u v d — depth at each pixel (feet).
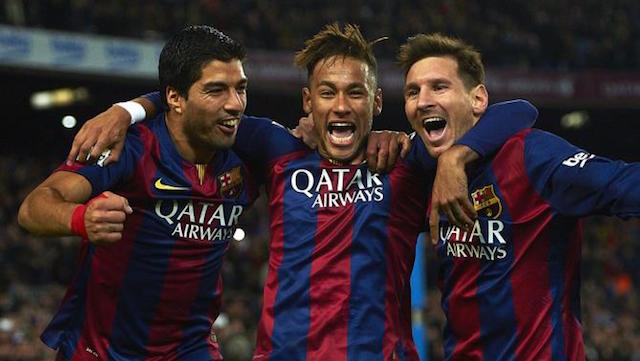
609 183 22.35
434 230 23.73
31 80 122.93
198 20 119.75
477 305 24.84
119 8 112.68
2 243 92.27
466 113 25.96
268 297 26.14
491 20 141.79
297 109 143.95
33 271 90.12
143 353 26.55
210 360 27.25
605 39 145.48
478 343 24.98
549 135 24.52
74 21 109.19
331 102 25.98
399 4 137.18
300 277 25.71
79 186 23.54
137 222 25.66
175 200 25.75
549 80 134.62
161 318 26.48
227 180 26.78
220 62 25.05
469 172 24.90
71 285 26.50
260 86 120.16
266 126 27.84
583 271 114.93
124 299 26.11
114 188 25.26
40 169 117.19
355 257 25.64
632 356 92.12
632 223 136.15
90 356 26.27
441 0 139.64
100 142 24.00
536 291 24.27
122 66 109.29
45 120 142.41
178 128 25.91
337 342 25.11
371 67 26.43
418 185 26.58
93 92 129.80
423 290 49.24
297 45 125.90
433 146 25.94
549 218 24.00
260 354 25.93
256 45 123.03
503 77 132.05
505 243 24.39
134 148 25.39
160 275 26.05
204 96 25.05
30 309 78.43
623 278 115.55
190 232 26.03
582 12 147.23
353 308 25.30
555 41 142.20
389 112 140.67
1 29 100.53
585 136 166.71
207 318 27.40
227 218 26.81
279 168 27.02
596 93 136.56
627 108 138.31
